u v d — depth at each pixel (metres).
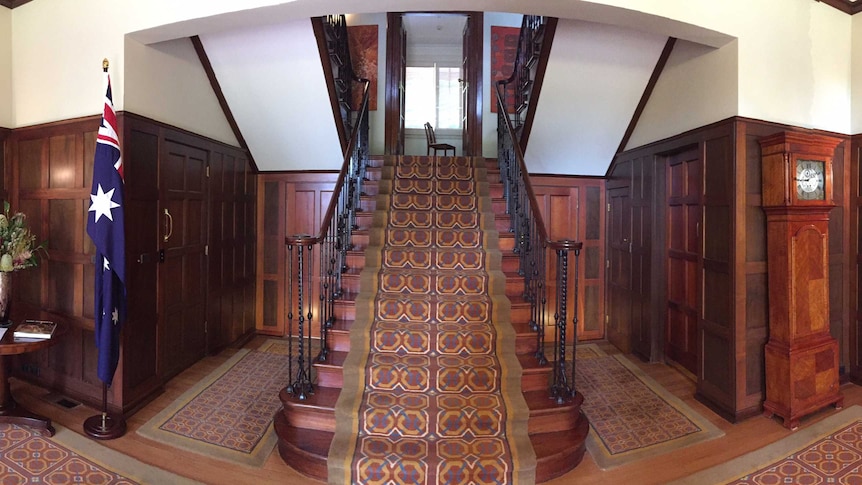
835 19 3.72
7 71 3.66
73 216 3.44
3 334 2.95
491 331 3.17
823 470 2.64
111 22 3.22
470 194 4.57
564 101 4.35
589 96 4.32
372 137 6.09
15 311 3.81
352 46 6.08
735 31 3.22
